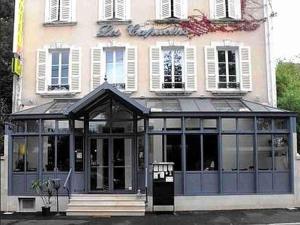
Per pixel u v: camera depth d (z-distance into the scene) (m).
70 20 20.23
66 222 14.95
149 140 18.08
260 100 19.73
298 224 14.06
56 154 18.19
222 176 17.67
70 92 19.72
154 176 16.38
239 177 17.73
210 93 19.70
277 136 17.98
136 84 19.72
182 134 17.78
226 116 17.73
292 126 17.88
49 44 20.16
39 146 18.09
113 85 18.38
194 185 17.61
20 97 19.86
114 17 20.14
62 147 18.27
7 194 17.97
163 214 16.44
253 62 19.98
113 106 18.81
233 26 20.11
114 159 18.62
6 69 24.95
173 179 16.42
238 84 19.80
